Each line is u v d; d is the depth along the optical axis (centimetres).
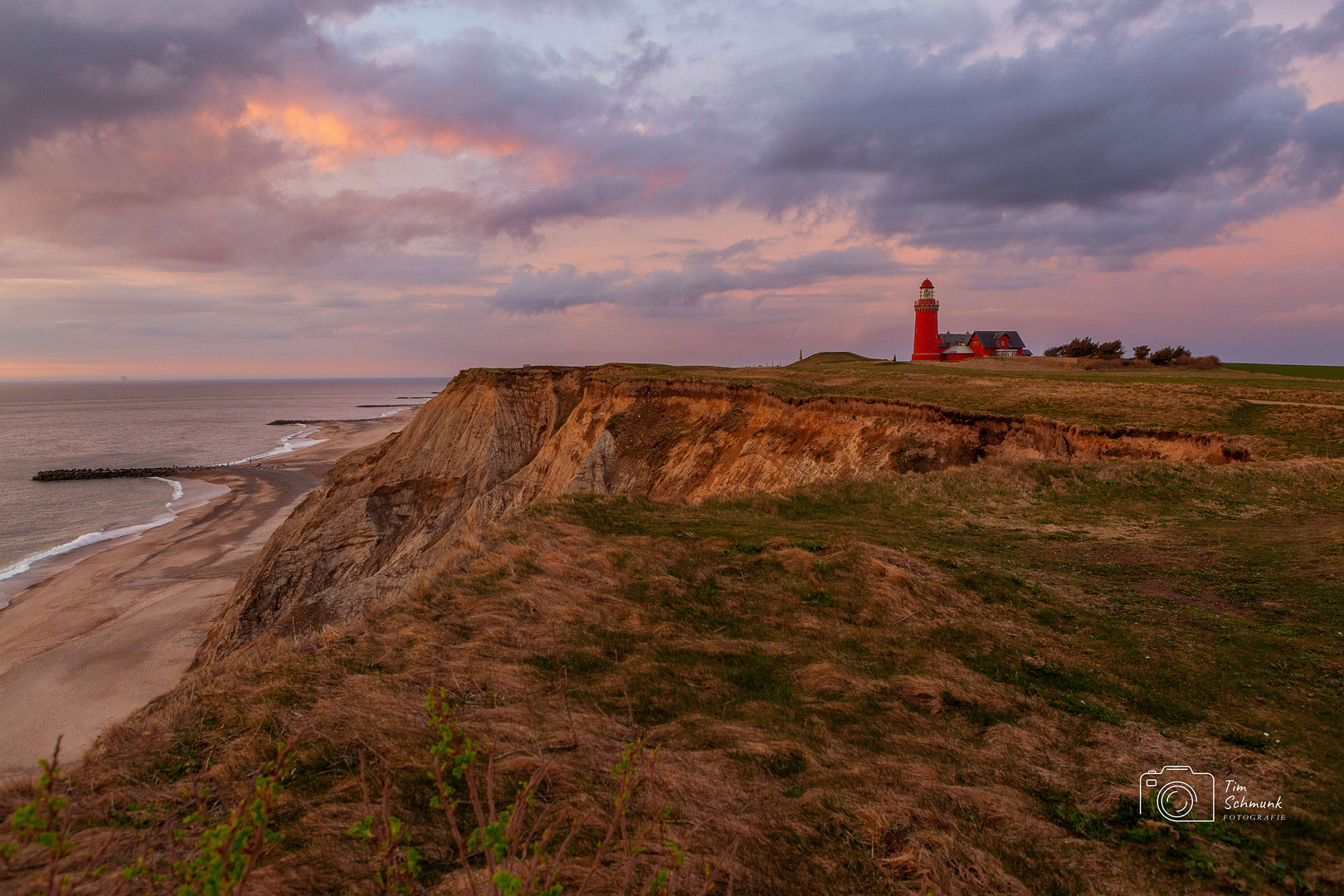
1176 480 1759
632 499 1683
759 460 3134
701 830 495
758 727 679
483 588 1051
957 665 821
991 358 5709
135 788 550
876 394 3231
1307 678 770
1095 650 860
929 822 527
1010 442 2491
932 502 1759
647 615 959
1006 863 491
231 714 681
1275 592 1023
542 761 579
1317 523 1369
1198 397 2623
